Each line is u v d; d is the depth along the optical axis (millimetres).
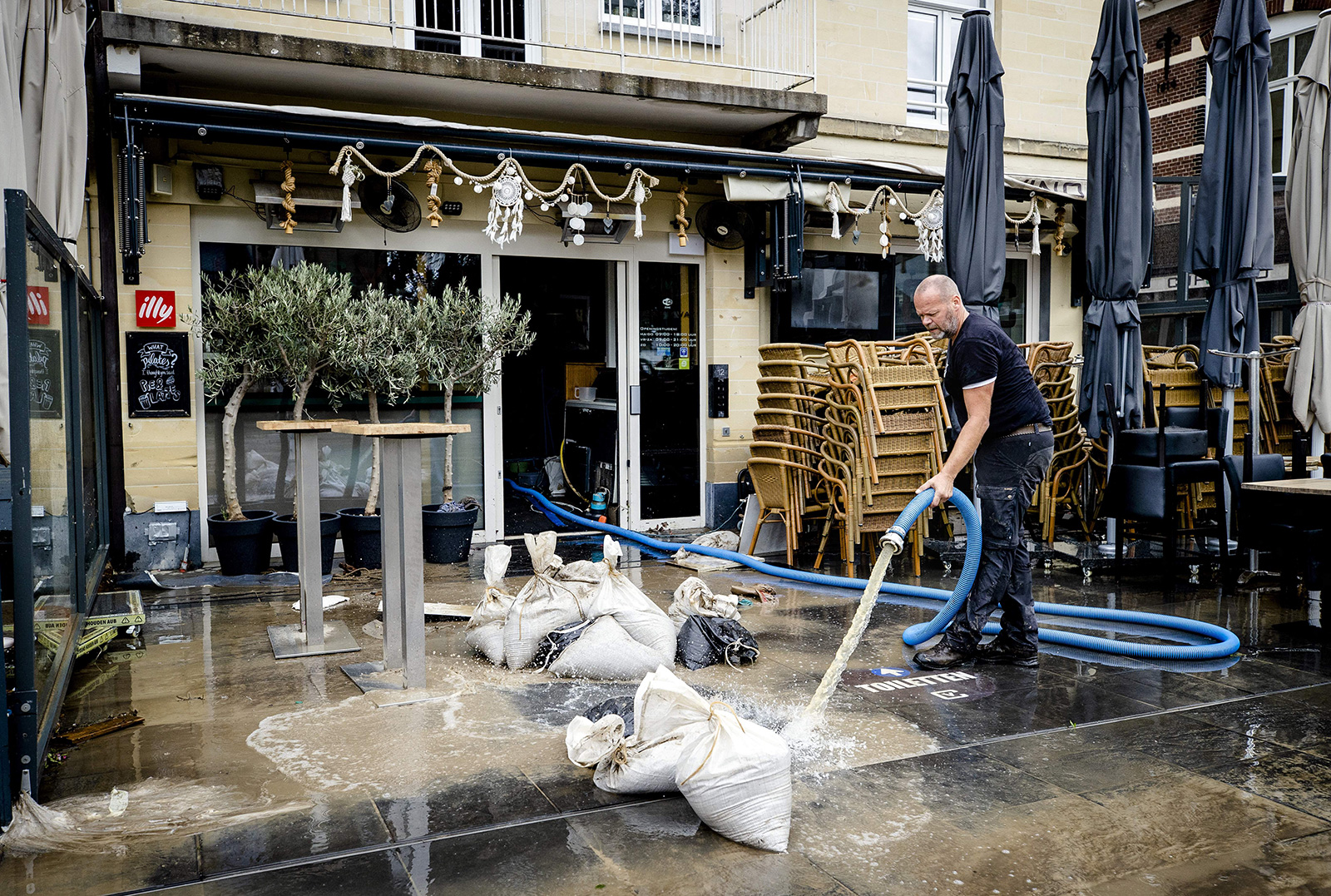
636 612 4652
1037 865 2703
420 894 2514
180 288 7055
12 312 2949
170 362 6980
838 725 3855
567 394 9141
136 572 6754
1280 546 5668
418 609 4258
